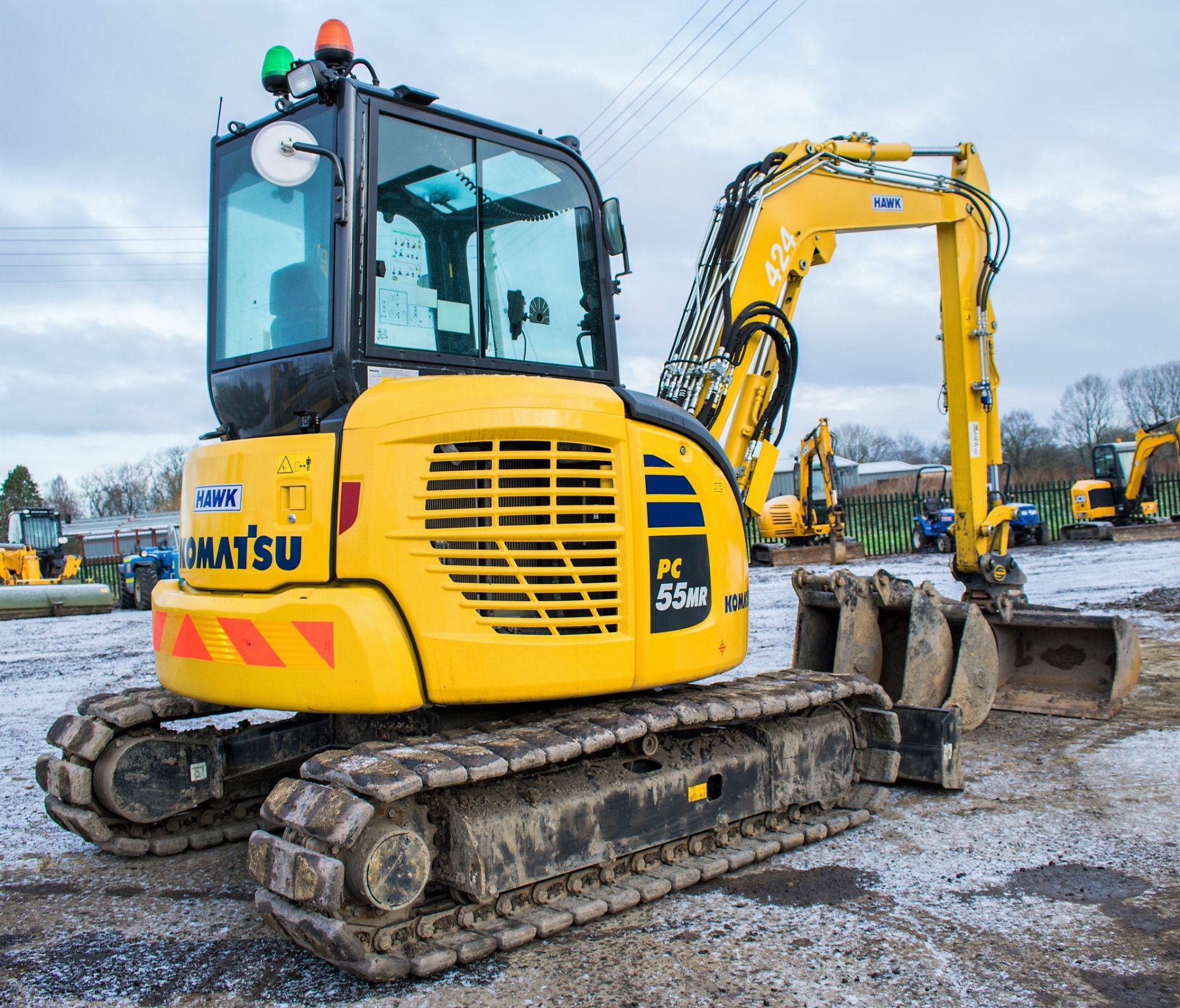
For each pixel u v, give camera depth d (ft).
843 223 22.62
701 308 20.02
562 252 14.92
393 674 11.60
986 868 13.96
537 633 12.30
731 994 10.48
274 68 13.70
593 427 12.73
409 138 13.34
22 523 87.66
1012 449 212.23
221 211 15.21
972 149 25.18
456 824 11.62
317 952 10.93
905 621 22.85
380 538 11.87
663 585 13.42
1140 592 43.32
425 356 13.16
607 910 12.54
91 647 45.01
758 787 15.20
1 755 23.22
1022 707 23.22
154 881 14.78
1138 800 16.69
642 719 13.04
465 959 11.20
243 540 13.03
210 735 16.40
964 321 24.63
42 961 12.01
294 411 13.39
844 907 12.76
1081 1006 10.02
